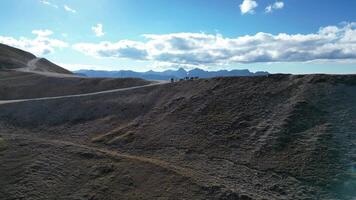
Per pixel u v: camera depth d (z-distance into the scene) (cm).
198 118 6481
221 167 4897
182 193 4159
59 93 11125
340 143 4956
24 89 11644
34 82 12375
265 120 5922
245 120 6069
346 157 4644
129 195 4262
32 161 5172
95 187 4481
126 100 8056
